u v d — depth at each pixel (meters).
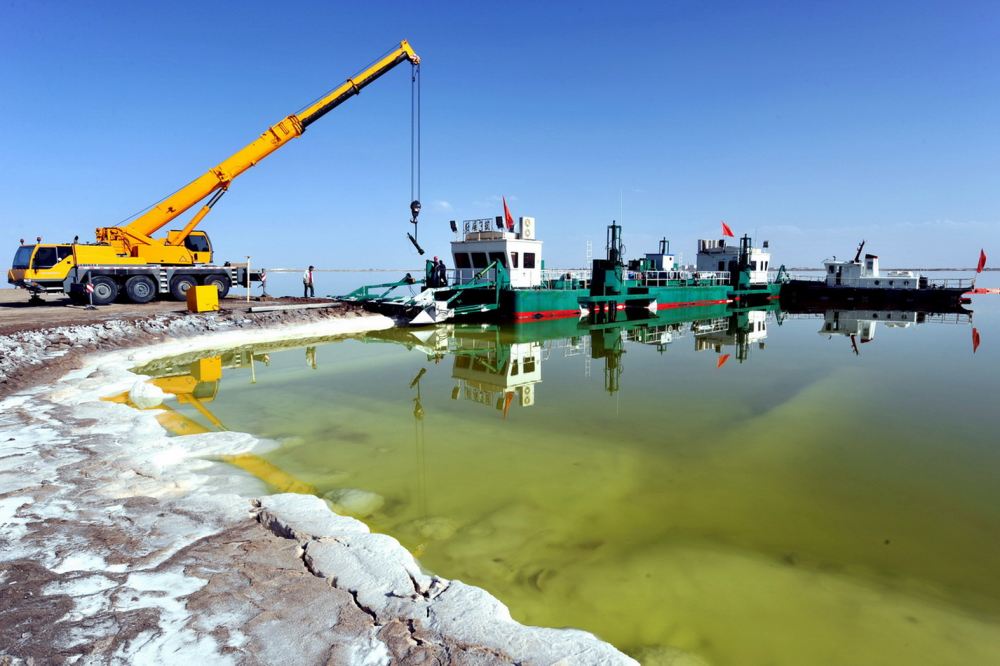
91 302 21.97
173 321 19.53
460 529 7.21
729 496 8.48
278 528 5.88
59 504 6.33
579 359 21.12
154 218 24.81
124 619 4.20
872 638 5.24
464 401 14.05
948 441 11.18
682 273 41.09
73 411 10.13
